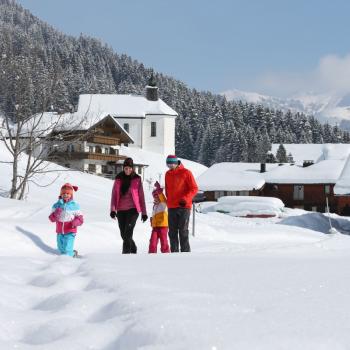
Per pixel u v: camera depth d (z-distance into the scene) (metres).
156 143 90.50
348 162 41.56
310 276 4.71
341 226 34.22
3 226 9.77
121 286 4.30
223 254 7.40
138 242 12.41
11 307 4.00
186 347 2.61
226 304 3.52
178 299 3.69
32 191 25.70
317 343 2.60
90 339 2.97
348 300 3.62
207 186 59.66
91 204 25.59
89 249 10.44
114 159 68.56
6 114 19.52
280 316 3.16
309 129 160.00
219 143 129.62
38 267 6.03
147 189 62.12
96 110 88.81
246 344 2.59
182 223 9.84
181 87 177.75
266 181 61.06
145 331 2.90
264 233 16.69
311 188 61.44
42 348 2.88
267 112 153.25
